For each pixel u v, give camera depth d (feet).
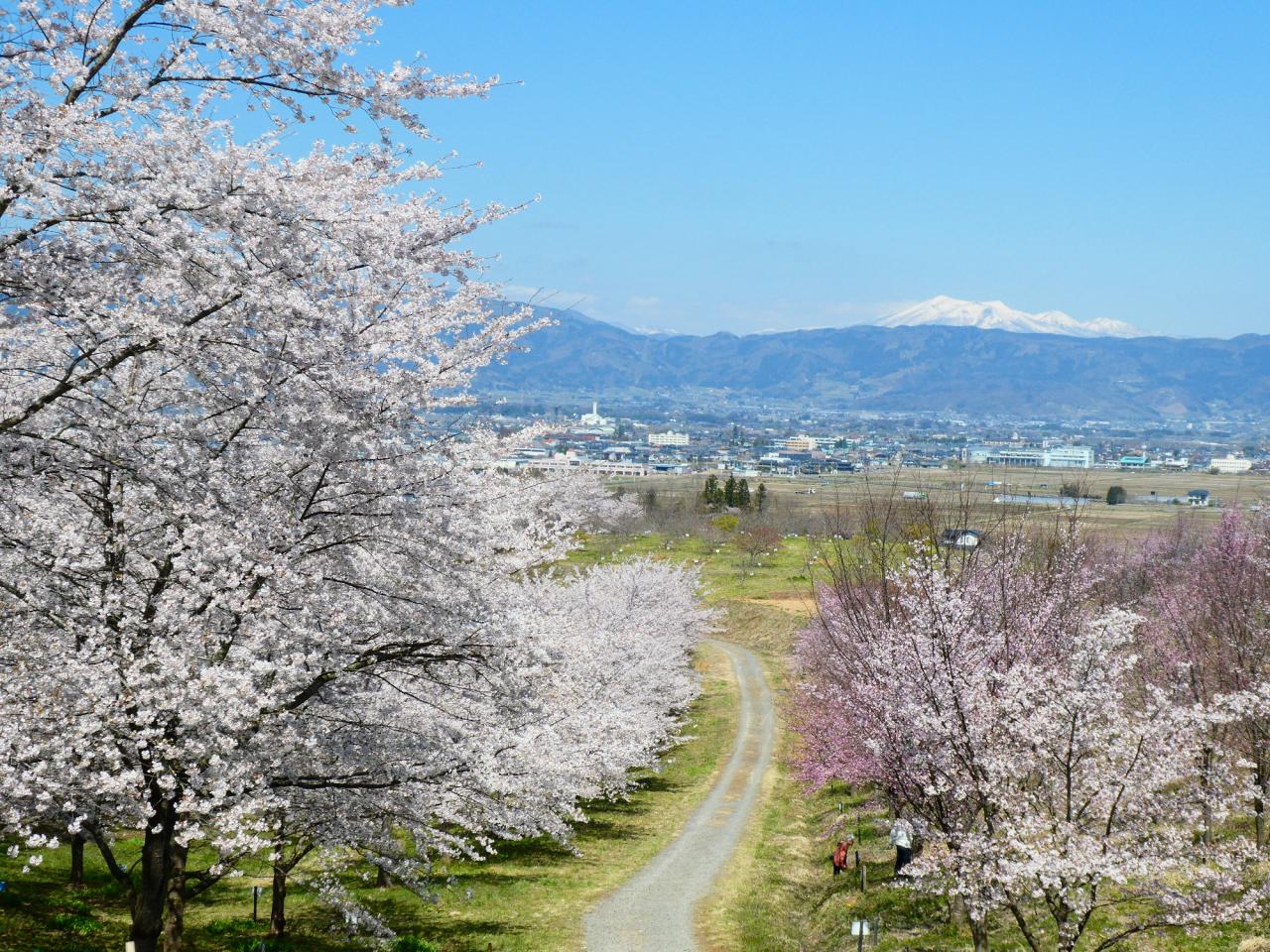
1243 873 40.01
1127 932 39.24
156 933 40.16
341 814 46.47
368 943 57.82
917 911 64.59
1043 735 39.88
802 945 65.67
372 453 38.37
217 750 36.52
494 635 44.19
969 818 47.06
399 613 43.75
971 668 45.83
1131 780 38.81
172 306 33.01
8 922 53.31
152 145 31.32
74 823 35.50
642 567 172.45
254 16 33.22
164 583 38.99
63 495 40.11
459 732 50.03
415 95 35.42
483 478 46.34
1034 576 55.88
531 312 43.52
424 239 37.32
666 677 134.82
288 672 39.19
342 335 36.29
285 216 33.14
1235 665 60.49
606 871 86.22
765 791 120.06
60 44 31.32
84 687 34.22
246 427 38.83
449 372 40.81
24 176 28.40
